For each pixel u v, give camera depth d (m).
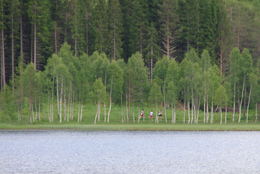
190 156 114.25
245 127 180.25
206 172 92.81
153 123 190.62
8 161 105.62
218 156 114.50
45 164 101.44
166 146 133.62
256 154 117.81
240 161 106.31
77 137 156.25
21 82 182.62
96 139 150.50
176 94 189.88
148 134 166.75
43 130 176.62
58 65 189.12
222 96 185.62
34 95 183.00
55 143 139.75
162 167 98.12
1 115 184.38
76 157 112.06
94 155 115.50
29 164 101.44
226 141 146.25
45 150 124.50
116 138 153.88
